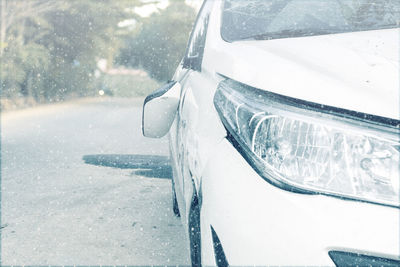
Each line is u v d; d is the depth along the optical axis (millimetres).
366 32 1822
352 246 1239
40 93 16500
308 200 1318
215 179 1544
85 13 18125
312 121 1394
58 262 2797
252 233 1352
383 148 1312
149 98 2541
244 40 2117
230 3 2576
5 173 5152
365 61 1494
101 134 7977
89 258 2834
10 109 14141
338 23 2137
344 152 1340
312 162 1360
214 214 1490
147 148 6438
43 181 4750
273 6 2414
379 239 1230
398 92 1361
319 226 1271
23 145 7043
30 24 17000
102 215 3596
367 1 2270
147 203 3863
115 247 2980
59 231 3295
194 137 1910
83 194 4211
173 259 2787
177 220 3445
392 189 1276
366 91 1383
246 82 1655
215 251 1487
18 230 3348
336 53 1576
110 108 13547
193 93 2213
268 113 1477
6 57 15188
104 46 19172
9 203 4016
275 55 1668
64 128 9039
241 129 1544
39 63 16172
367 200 1277
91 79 19797
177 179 2656
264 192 1380
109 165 5363
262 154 1438
